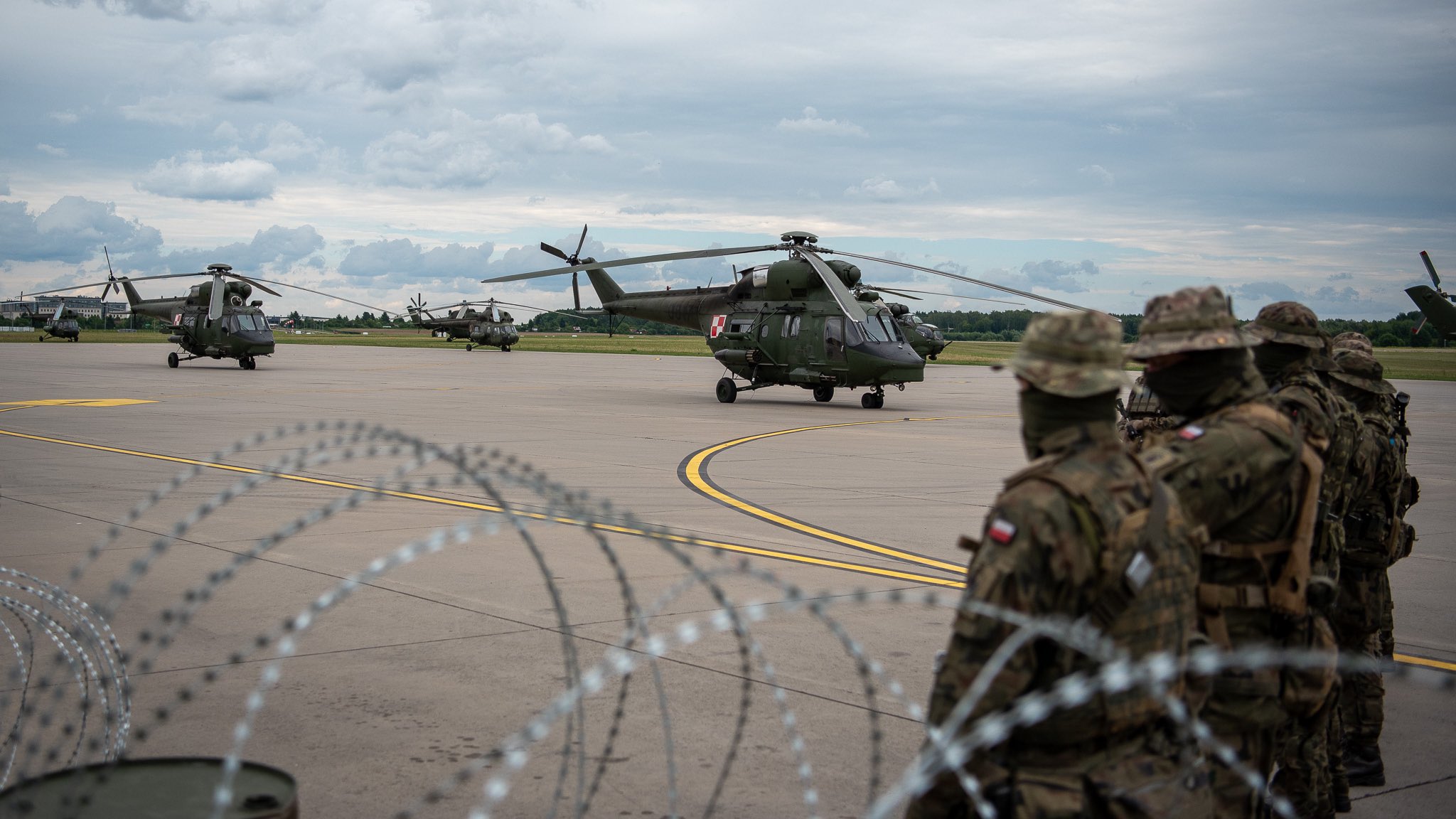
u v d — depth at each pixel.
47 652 5.37
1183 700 2.58
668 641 1.91
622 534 8.93
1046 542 2.30
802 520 9.80
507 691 5.04
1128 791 2.40
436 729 4.59
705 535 8.94
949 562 8.05
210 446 15.03
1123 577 2.38
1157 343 3.16
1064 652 2.36
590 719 4.73
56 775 2.50
